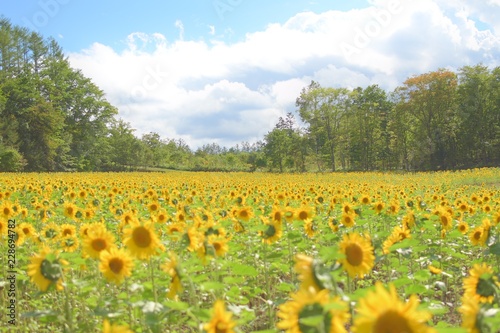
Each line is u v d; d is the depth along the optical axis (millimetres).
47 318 3898
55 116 63656
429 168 73000
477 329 2477
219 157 93188
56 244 7262
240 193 15711
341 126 83188
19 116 60906
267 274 5973
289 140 82125
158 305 3580
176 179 30094
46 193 14648
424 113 73562
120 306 4711
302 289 2393
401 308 1871
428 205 12875
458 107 71188
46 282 3846
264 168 86562
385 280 7016
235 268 4598
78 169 74750
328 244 8672
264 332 3057
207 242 4531
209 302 5512
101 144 81188
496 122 69500
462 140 69938
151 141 90188
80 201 13789
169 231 6617
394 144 79500
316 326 2105
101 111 81500
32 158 59406
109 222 9945
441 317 5789
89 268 5789
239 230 7832
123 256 4016
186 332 5242
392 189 19172
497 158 69188
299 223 8367
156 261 5629
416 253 7125
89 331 4660
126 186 18812
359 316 1896
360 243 3561
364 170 79500
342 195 15156
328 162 86438
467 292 3357
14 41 71438
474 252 8742
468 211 10703
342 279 3611
